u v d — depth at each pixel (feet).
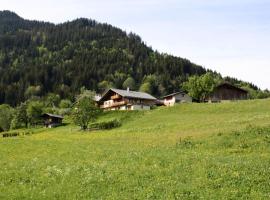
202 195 76.69
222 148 143.33
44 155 150.92
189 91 490.49
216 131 174.81
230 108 330.75
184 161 109.81
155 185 85.61
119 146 169.48
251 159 111.65
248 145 141.59
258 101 338.54
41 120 520.01
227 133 161.48
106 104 543.39
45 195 84.33
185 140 162.61
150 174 96.02
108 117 378.94
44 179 99.55
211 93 491.72
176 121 292.81
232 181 85.05
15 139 234.17
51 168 112.68
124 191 83.30
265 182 83.15
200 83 481.46
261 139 145.48
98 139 219.61
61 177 100.37
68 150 161.27
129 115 358.02
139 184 87.97
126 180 91.91
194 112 340.39
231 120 234.79
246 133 156.46
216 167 98.94
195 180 87.81
